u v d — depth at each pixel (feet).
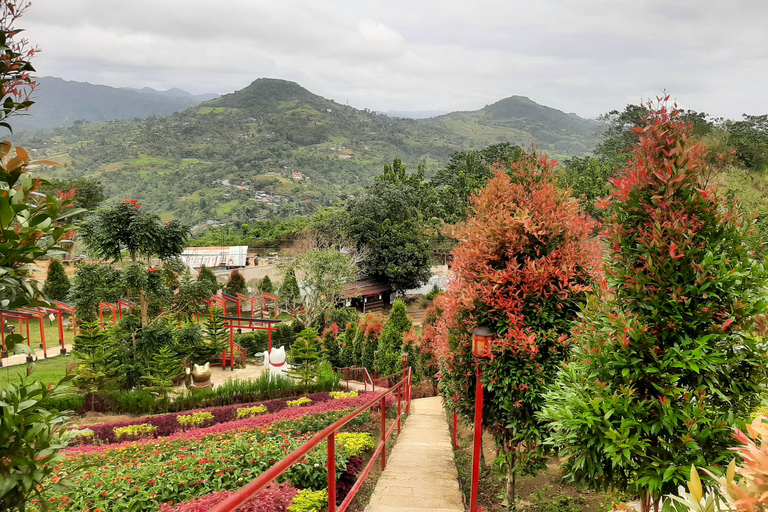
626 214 12.59
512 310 17.46
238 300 94.07
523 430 17.25
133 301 71.51
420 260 126.52
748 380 11.25
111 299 60.44
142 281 57.82
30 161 8.11
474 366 18.42
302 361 57.98
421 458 23.90
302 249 118.32
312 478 20.93
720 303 11.39
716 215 11.57
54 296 91.04
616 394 11.46
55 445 8.06
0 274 7.55
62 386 8.28
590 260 17.48
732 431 10.28
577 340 13.73
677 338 11.55
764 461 5.01
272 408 43.75
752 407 11.38
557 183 18.85
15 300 7.79
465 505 18.53
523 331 16.85
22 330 88.84
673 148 11.59
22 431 7.51
